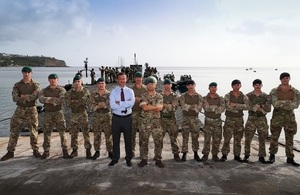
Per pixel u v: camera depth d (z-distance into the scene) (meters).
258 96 5.49
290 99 5.27
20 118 5.64
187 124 5.64
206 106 5.56
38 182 4.32
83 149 6.52
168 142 7.36
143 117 5.27
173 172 4.82
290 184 4.27
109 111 5.72
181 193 3.93
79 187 4.12
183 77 41.84
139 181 4.37
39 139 7.79
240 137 5.54
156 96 5.22
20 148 6.63
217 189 4.07
